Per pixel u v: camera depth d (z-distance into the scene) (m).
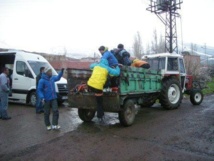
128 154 5.07
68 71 7.75
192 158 4.82
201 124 7.47
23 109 10.62
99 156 4.99
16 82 11.55
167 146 5.52
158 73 9.21
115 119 8.44
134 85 7.58
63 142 5.90
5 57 12.48
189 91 11.45
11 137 6.40
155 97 9.82
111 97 6.83
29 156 5.07
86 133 6.65
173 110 9.98
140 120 8.15
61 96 10.90
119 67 6.89
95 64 7.32
